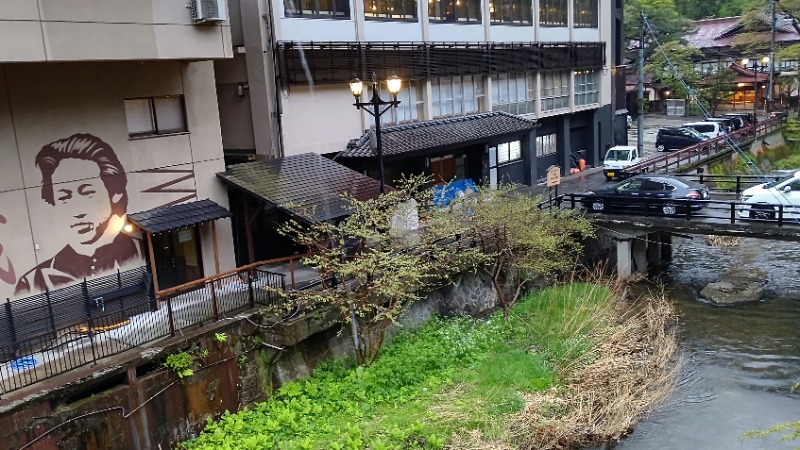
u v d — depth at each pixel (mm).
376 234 14047
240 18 19062
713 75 53875
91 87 13555
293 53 19094
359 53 21250
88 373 10445
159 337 11789
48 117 12859
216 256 16109
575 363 15203
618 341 16469
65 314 12438
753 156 39156
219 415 12359
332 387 13445
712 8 66750
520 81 30922
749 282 20906
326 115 20703
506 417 12766
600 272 20672
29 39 11234
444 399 13297
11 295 12422
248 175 16719
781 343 16828
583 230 19859
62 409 10109
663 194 22656
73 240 13383
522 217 17547
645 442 12609
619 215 21625
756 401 14031
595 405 13625
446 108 26359
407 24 23516
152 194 14898
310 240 14258
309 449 11258
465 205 18406
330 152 20953
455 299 17938
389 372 14070
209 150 16172
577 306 17969
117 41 12492
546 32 32125
